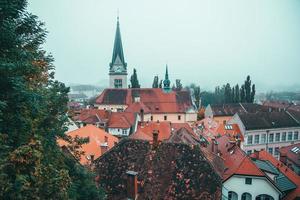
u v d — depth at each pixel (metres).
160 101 83.62
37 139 13.35
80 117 65.69
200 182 21.94
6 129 12.59
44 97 15.13
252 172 27.95
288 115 64.88
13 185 10.73
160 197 21.56
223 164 29.33
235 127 61.25
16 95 12.76
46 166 12.74
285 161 41.47
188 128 53.66
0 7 12.98
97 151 37.53
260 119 61.81
